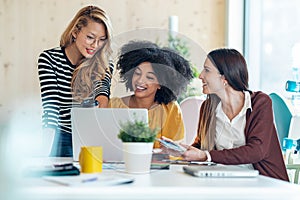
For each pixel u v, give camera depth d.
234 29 4.48
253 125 2.31
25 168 1.60
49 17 4.39
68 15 4.39
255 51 4.35
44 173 1.60
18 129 1.71
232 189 1.47
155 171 1.89
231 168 1.82
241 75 2.27
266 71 4.15
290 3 3.74
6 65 4.35
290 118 3.17
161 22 4.51
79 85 2.07
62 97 2.84
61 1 4.39
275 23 3.99
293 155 3.03
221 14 4.56
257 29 4.32
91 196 1.41
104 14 2.96
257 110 2.34
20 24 4.37
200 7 4.54
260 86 4.27
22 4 4.36
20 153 1.53
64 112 2.78
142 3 4.48
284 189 1.49
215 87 2.08
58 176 1.60
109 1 4.44
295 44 3.42
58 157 2.40
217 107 2.13
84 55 2.89
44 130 2.66
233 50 2.30
